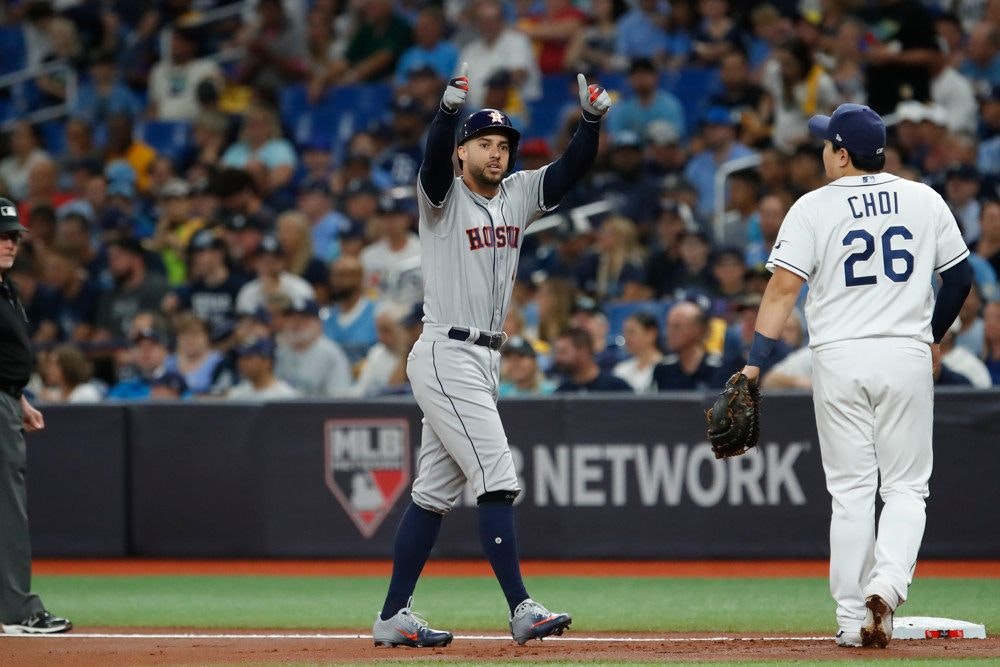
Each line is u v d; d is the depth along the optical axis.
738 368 36.09
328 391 40.12
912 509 20.02
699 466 35.12
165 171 58.56
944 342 34.69
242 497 37.12
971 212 42.47
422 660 19.61
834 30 53.66
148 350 41.34
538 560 35.69
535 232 47.69
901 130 46.34
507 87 53.09
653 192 47.34
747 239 44.44
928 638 21.52
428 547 21.34
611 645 21.47
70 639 23.48
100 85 66.00
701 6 58.25
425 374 20.59
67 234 50.59
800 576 32.53
